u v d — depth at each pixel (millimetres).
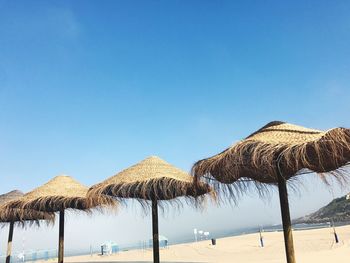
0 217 9781
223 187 6172
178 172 8094
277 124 5500
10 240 11805
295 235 30969
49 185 9398
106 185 7730
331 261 12188
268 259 14805
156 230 8383
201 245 27375
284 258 14617
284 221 5461
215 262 14664
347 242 20766
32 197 8805
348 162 5926
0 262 22438
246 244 25141
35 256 24750
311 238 26469
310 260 12812
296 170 6223
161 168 7875
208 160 5551
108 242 27469
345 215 61906
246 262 13797
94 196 7949
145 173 7637
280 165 5758
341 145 4941
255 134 5613
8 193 11695
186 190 8000
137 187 7484
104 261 18641
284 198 5488
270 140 4992
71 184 9672
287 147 4773
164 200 8891
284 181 5531
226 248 23266
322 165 5883
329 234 29375
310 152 5488
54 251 26672
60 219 10062
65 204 9453
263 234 35469
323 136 4668
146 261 16828
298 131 5238
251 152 5129
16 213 10656
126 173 7918
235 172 6023
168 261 16203
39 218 11500
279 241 25922
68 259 24234
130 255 23078
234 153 5043
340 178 5688
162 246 28609
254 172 6676
